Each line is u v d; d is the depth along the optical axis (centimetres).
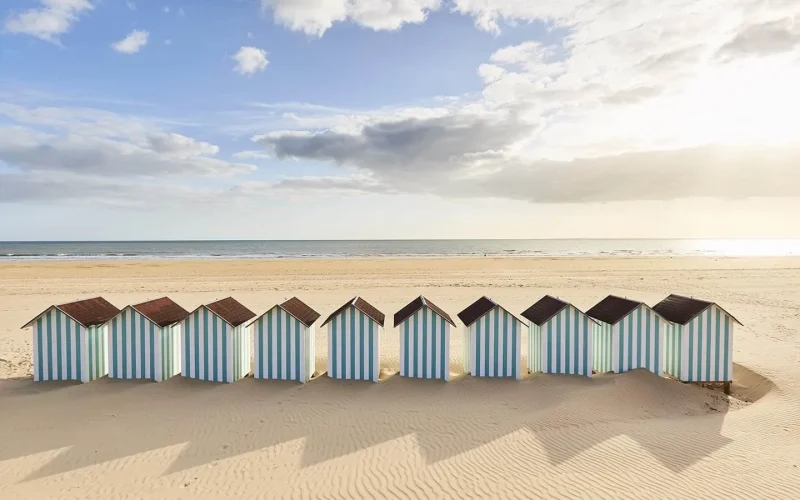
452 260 6256
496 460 823
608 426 970
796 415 1066
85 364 1274
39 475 788
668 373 1377
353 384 1271
